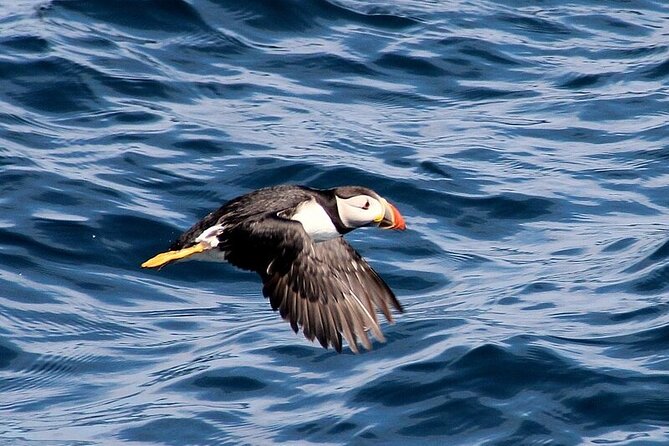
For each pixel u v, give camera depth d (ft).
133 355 44.88
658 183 57.41
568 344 43.14
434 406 39.96
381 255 51.03
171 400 41.86
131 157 56.34
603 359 42.16
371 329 28.55
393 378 41.34
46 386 43.45
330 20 69.51
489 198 55.42
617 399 40.04
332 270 28.78
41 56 62.75
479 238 53.06
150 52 64.95
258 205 29.48
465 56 67.92
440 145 59.57
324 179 55.77
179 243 29.27
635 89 65.62
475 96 64.90
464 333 43.75
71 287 48.55
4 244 50.11
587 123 62.39
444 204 54.90
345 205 29.81
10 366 44.39
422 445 38.52
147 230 51.70
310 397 41.19
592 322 45.01
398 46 68.03
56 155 56.13
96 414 41.60
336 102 63.10
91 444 39.88
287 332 45.44
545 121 62.54
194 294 48.88
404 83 65.36
